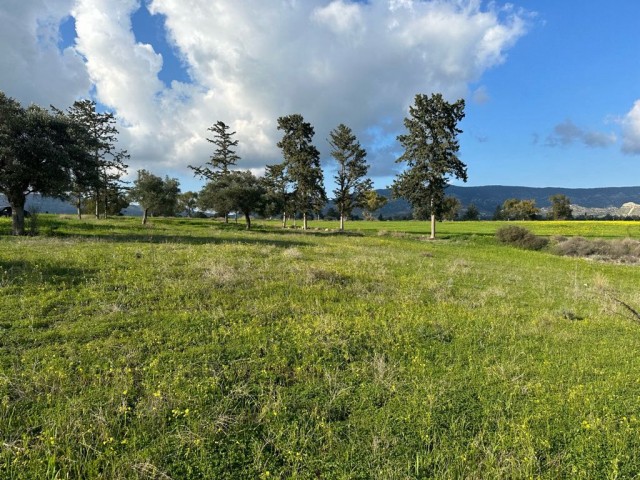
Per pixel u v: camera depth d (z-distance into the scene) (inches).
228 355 232.5
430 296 424.8
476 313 361.4
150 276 390.6
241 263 498.9
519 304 416.8
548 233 1939.0
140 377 202.7
